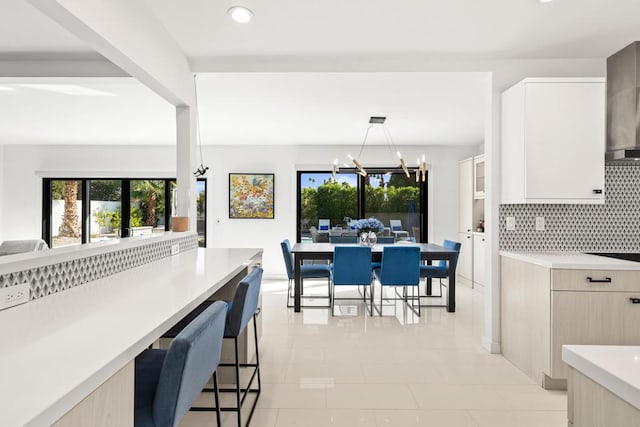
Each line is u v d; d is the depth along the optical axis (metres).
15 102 4.22
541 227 3.20
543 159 2.85
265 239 6.89
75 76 3.00
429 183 6.87
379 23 2.61
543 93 2.84
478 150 6.82
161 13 2.47
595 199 2.84
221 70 3.21
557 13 2.49
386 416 2.24
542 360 2.59
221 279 1.97
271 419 2.21
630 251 3.13
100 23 1.84
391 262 4.36
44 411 0.68
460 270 6.61
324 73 3.25
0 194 6.75
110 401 0.95
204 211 6.91
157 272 2.17
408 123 5.24
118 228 6.95
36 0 1.52
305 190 6.96
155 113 4.70
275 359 3.12
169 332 2.02
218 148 6.89
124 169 6.84
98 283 1.85
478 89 3.83
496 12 2.47
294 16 2.51
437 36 2.81
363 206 6.93
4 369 0.85
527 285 2.78
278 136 6.12
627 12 2.48
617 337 2.46
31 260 1.49
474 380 2.71
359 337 3.67
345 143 6.69
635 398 0.67
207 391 2.57
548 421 2.19
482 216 6.05
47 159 6.81
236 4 2.36
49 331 1.12
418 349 3.34
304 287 6.15
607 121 2.95
